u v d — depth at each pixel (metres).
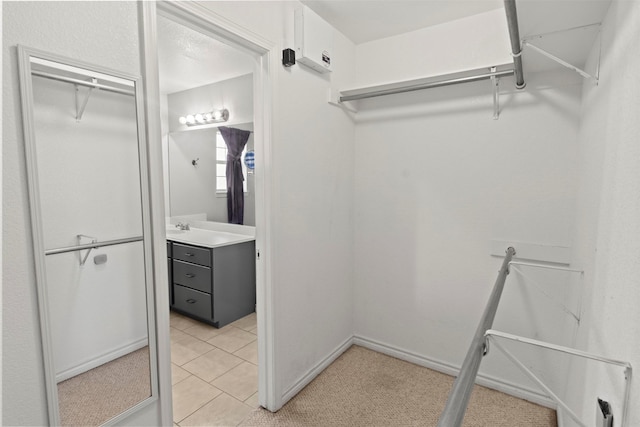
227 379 2.21
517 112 1.97
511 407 1.95
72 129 0.98
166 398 1.27
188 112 3.62
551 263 1.92
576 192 1.81
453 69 2.13
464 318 2.22
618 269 0.88
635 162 0.78
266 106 1.76
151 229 1.20
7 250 0.87
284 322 1.95
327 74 2.20
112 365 1.12
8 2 0.85
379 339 2.58
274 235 1.83
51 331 0.96
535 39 1.39
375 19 2.11
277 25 1.77
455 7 1.96
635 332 0.72
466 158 2.15
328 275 2.34
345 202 2.49
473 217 2.15
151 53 1.16
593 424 1.04
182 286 3.14
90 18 1.01
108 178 1.07
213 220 3.56
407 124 2.35
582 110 1.72
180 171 3.71
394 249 2.47
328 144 2.26
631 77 0.85
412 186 2.36
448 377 2.25
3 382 0.88
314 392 2.08
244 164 3.24
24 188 0.90
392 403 1.98
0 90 0.75
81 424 1.04
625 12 0.93
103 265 1.08
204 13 1.39
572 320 1.61
